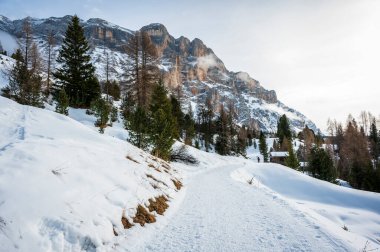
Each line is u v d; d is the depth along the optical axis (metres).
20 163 6.29
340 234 7.12
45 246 4.54
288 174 28.73
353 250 5.79
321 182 26.02
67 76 34.34
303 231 7.06
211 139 68.44
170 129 21.31
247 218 8.41
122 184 8.47
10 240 4.23
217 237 6.66
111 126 28.12
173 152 26.11
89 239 5.27
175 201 10.72
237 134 83.06
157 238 6.61
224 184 16.33
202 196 12.10
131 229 6.68
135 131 20.23
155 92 33.25
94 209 6.27
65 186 6.40
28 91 24.81
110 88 56.56
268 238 6.56
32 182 5.77
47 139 9.36
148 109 31.02
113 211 6.71
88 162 8.53
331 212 16.50
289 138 98.75
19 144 7.54
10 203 4.86
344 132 81.75
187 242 6.33
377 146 68.44
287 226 7.53
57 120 14.36
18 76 25.09
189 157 28.14
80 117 28.52
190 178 18.98
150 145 21.39
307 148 75.81
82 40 36.34
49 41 42.34
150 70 32.28
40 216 5.04
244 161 56.62
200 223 7.88
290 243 6.20
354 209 19.77
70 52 35.50
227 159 48.44
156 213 8.39
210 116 67.94
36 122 12.31
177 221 8.12
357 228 14.09
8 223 4.45
